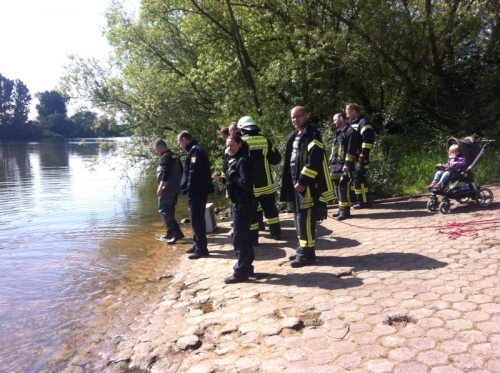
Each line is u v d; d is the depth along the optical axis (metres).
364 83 13.60
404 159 10.85
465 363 2.92
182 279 5.56
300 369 3.11
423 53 12.37
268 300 4.37
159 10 15.08
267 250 6.35
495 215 6.50
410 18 11.57
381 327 3.51
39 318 4.73
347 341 3.38
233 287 4.93
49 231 9.39
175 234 7.68
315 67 12.30
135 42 16.42
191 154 6.44
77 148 52.59
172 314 4.45
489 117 11.54
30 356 3.91
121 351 3.84
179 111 15.17
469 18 11.25
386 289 4.21
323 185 5.07
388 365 3.00
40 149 50.84
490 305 3.63
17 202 13.73
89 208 12.22
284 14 12.31
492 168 9.49
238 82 13.61
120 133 16.66
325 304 4.06
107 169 24.06
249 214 5.01
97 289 5.55
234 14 13.69
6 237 8.96
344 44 11.48
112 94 16.22
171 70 16.64
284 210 9.27
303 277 4.88
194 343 3.72
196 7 13.87
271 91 12.44
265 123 11.77
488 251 4.91
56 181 19.05
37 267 6.68
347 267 4.99
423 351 3.11
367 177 9.26
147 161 16.34
